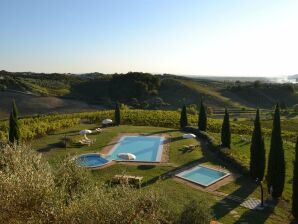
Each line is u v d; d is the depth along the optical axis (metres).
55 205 10.93
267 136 53.34
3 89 118.56
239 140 47.81
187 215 15.60
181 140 42.78
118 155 33.06
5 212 10.24
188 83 147.38
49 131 46.78
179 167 31.25
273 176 24.66
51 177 12.59
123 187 11.95
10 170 13.24
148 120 57.72
